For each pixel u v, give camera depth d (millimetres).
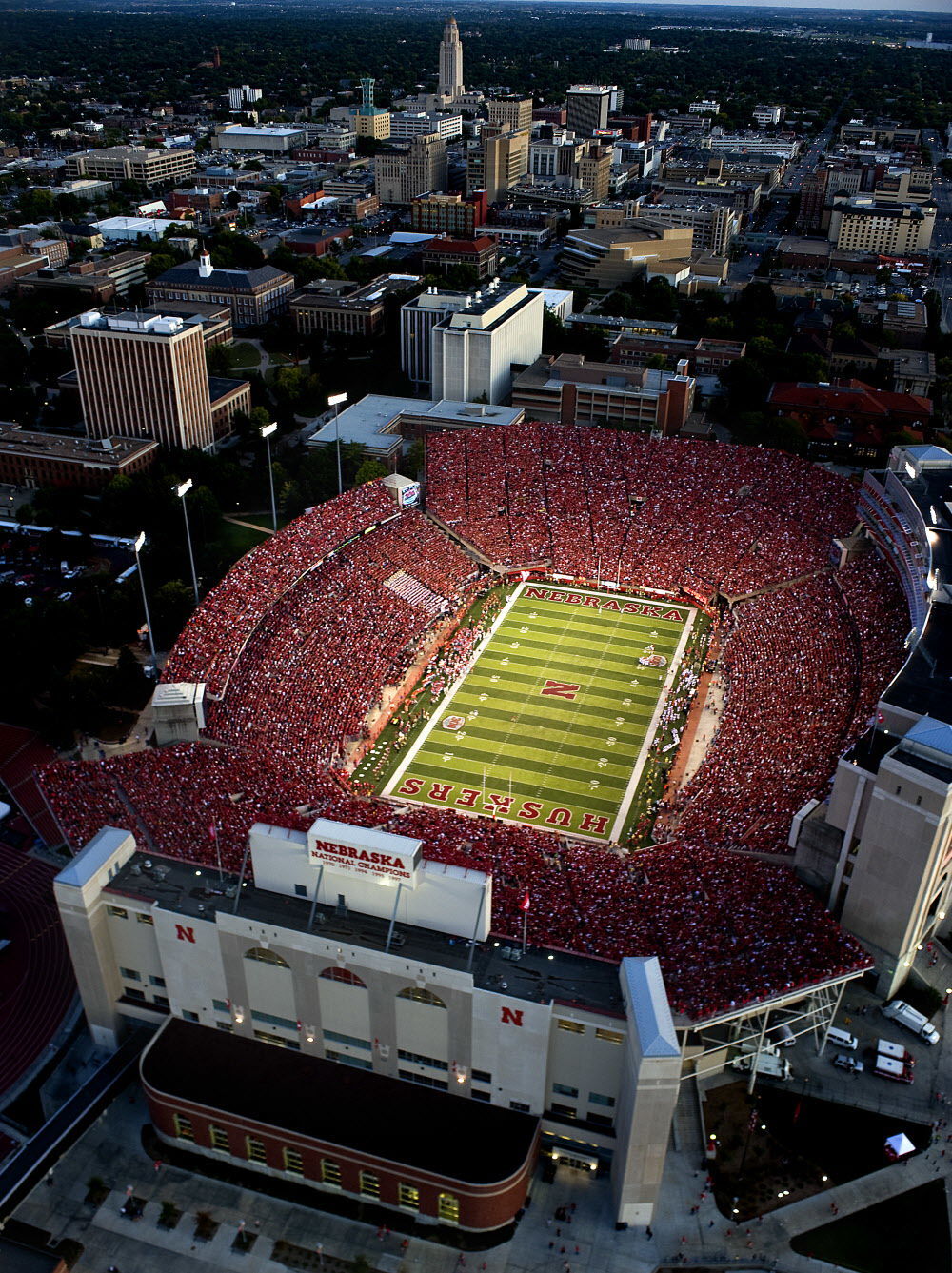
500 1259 77812
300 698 138750
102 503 193500
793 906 95125
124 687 141750
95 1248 78500
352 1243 79188
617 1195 79812
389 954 80062
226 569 172625
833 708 131750
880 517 162375
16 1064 92812
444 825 114438
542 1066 80062
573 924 92562
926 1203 81562
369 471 199750
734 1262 77500
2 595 162125
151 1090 83062
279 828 86812
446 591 168375
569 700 147000
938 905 102312
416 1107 83125
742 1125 86688
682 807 123688
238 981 86688
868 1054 92938
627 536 183125
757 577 169875
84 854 89000
